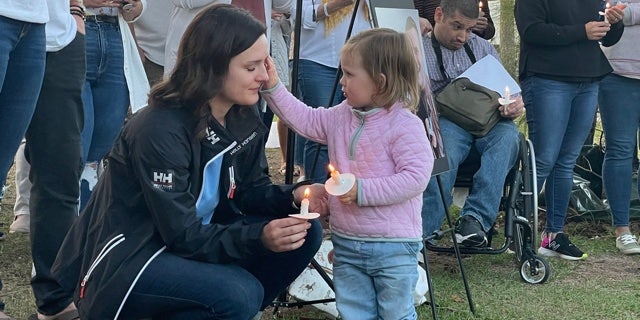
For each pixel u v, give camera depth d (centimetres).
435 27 517
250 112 305
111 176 291
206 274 284
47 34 326
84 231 302
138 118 286
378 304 329
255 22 291
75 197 355
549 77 529
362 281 329
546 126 533
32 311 396
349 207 322
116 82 415
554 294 468
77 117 350
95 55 405
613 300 457
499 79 501
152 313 288
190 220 282
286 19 567
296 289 389
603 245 586
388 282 321
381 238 319
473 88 495
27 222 513
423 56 401
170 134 280
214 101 294
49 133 341
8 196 645
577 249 550
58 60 338
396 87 316
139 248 284
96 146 419
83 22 353
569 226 630
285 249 288
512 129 495
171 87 288
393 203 315
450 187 484
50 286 355
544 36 521
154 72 532
